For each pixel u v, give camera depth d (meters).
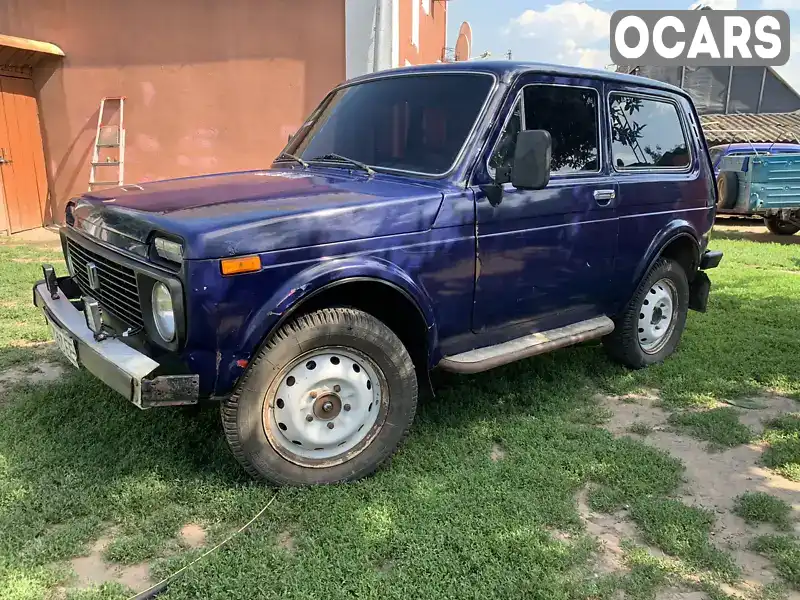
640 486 3.28
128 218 3.06
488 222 3.55
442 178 3.51
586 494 3.26
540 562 2.66
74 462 3.26
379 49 9.48
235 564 2.58
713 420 4.09
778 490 3.34
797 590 2.61
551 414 4.12
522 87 3.74
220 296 2.73
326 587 2.48
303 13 9.55
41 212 10.71
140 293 2.91
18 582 2.47
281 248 2.87
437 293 3.41
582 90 4.10
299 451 3.16
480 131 3.56
